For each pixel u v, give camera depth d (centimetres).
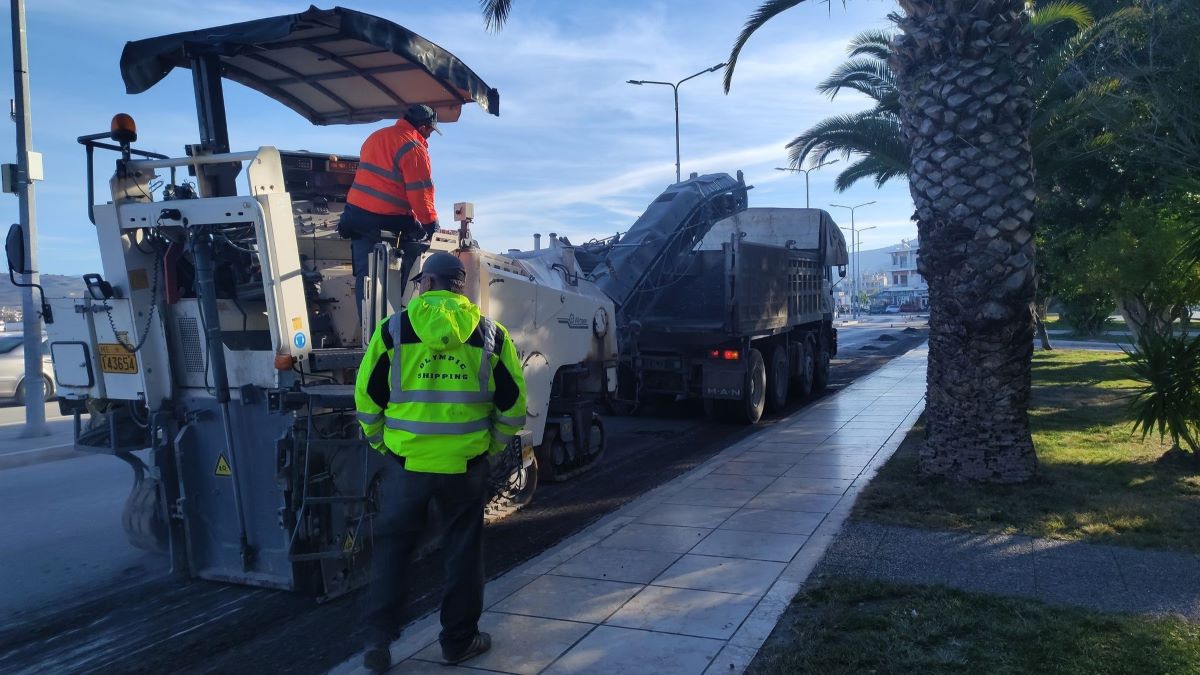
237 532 557
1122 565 518
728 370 1244
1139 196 1589
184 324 573
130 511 623
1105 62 1234
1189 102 1092
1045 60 1312
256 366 541
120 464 1054
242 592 559
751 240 1648
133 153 583
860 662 391
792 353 1537
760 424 1313
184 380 579
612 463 1003
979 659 388
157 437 573
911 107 752
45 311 624
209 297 529
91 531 726
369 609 402
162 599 550
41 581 590
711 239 1638
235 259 581
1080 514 628
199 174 597
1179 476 754
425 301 404
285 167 690
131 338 571
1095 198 1631
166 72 632
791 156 1556
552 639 439
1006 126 713
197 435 570
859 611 456
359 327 625
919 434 1049
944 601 462
